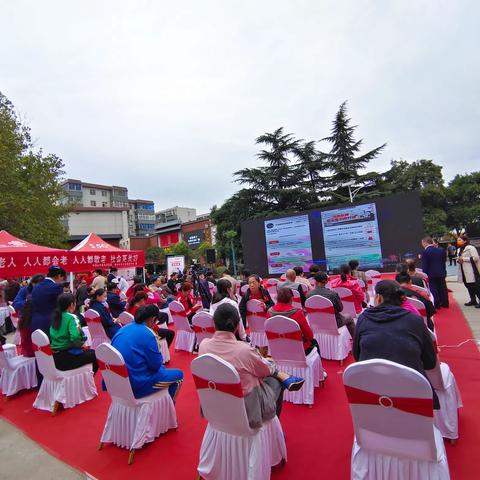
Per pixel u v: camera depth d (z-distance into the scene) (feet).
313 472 8.27
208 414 7.93
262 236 58.95
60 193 73.20
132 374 10.14
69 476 9.05
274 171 90.27
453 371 13.52
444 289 24.82
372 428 6.59
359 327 8.19
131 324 11.26
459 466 7.96
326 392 12.94
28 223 57.77
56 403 13.17
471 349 15.85
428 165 98.58
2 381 15.66
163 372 10.90
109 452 10.11
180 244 130.62
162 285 36.78
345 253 50.70
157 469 9.02
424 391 5.91
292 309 12.60
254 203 92.99
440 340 17.53
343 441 9.53
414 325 7.54
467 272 24.72
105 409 13.26
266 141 93.71
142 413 10.02
